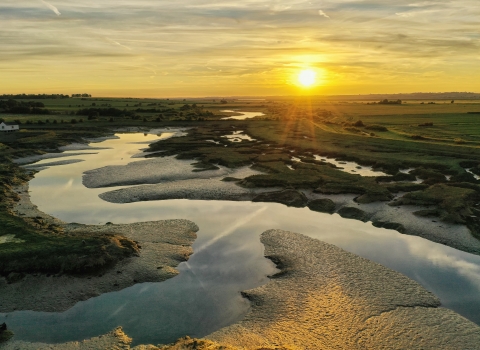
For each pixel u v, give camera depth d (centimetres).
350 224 3966
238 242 3528
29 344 2156
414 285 2731
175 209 4444
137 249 3256
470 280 2834
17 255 2877
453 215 3828
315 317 2389
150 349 2069
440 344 2144
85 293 2667
